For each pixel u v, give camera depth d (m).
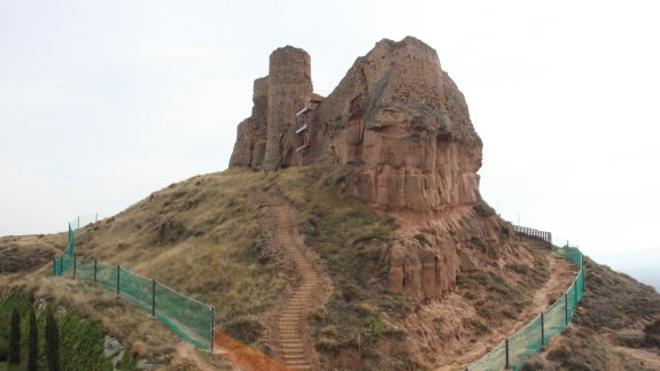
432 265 38.44
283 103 63.62
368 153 45.94
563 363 31.77
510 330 38.47
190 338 24.59
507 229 54.69
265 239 42.25
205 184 64.75
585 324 40.44
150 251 50.59
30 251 64.62
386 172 44.12
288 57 64.19
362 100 49.03
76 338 25.20
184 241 48.50
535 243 61.50
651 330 40.84
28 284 33.34
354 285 36.22
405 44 48.06
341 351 29.78
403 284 36.97
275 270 37.84
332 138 52.94
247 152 72.50
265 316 31.95
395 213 43.22
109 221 66.50
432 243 40.59
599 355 33.97
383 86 46.62
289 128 62.94
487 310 39.94
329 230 42.97
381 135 44.75
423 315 35.44
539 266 52.47
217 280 37.34
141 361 21.58
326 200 47.06
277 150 62.94
